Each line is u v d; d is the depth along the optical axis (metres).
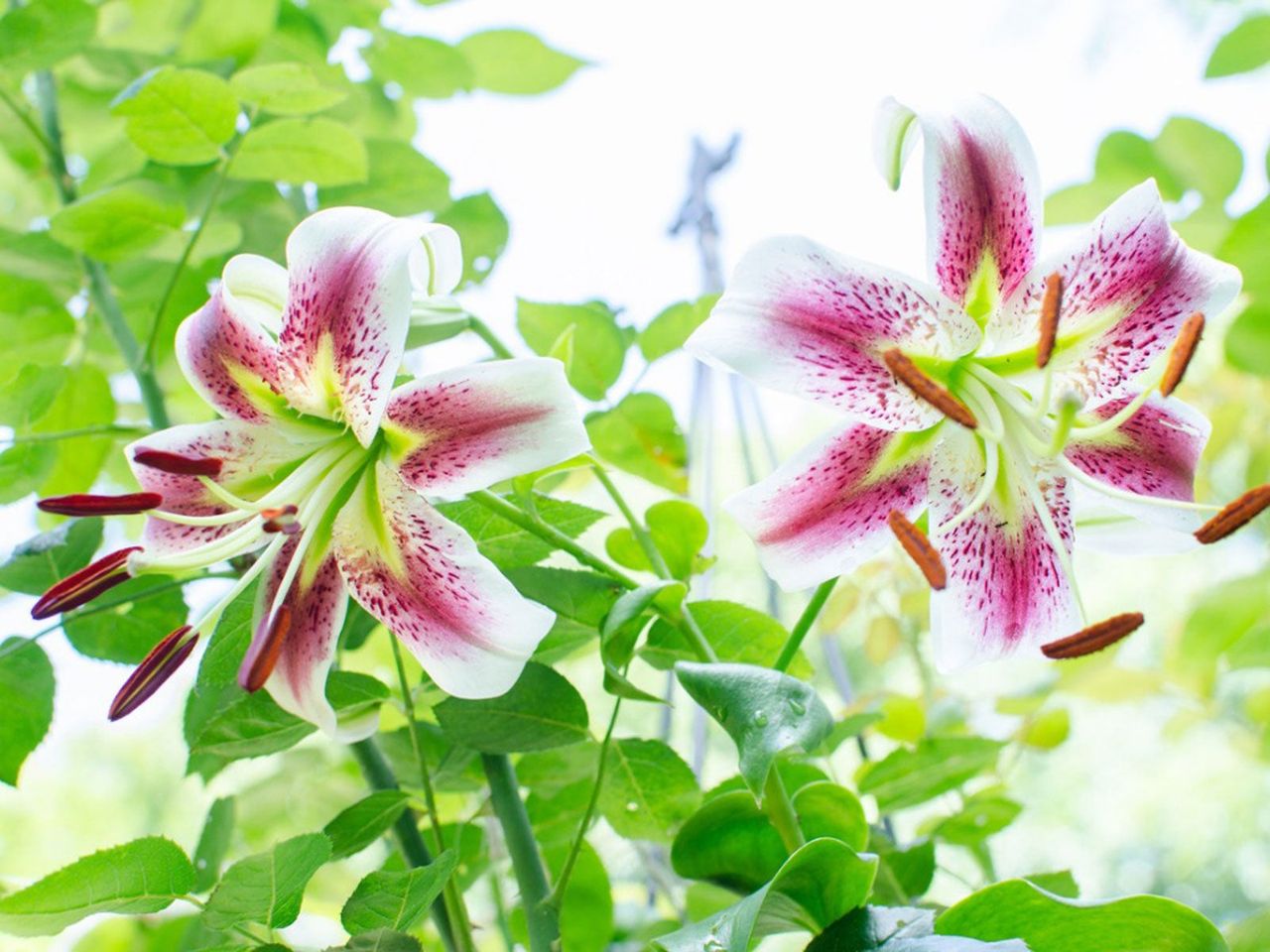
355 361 0.51
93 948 0.66
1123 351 0.54
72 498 0.53
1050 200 0.74
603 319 0.65
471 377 0.51
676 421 0.66
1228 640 0.75
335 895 0.72
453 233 0.52
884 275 0.52
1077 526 0.57
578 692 0.56
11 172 0.80
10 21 0.67
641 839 0.61
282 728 0.56
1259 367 0.71
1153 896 0.47
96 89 0.77
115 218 0.64
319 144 0.64
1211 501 0.85
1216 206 0.73
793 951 0.74
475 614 0.51
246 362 0.54
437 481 0.52
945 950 0.47
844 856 0.49
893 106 0.53
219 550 0.54
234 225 0.71
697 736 0.67
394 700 0.60
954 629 0.54
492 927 0.73
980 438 0.54
